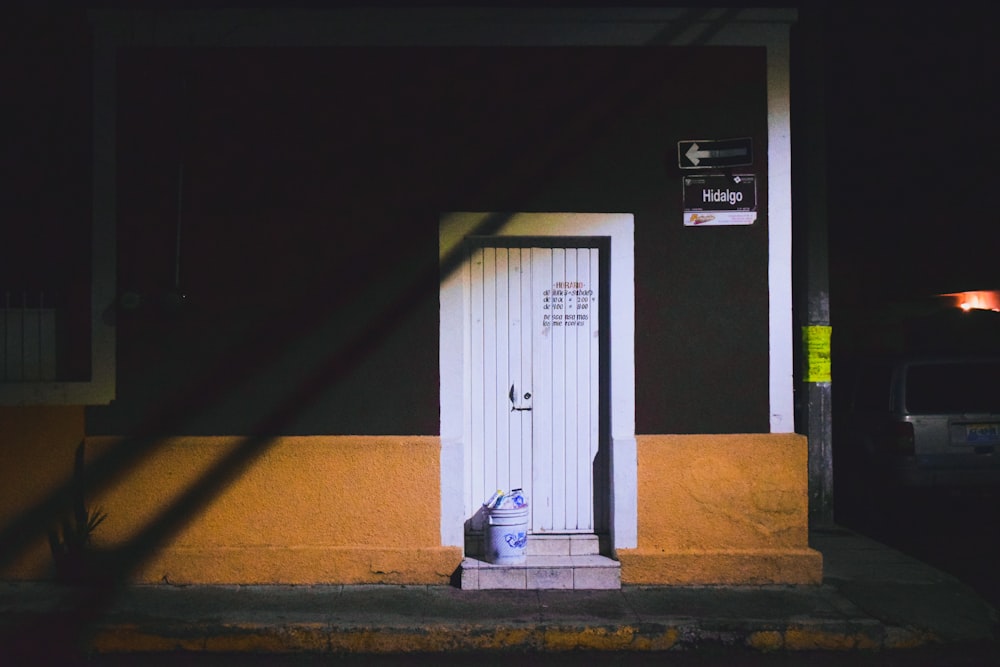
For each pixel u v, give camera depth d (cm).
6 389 694
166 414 699
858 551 811
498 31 706
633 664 566
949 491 909
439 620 604
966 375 936
